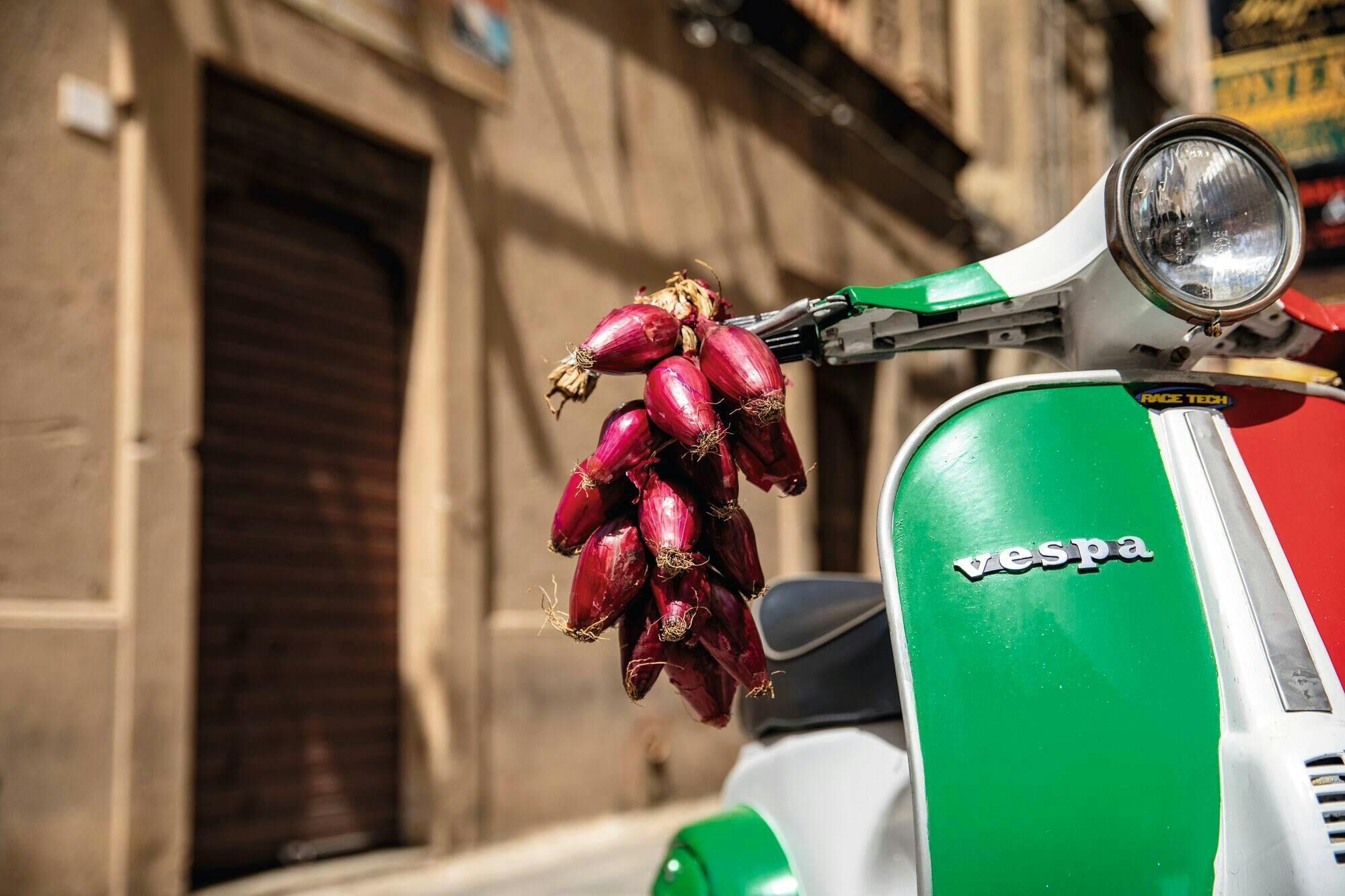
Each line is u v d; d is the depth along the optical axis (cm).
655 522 156
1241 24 1572
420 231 626
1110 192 168
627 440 158
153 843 450
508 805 622
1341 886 135
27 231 439
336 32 570
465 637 609
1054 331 193
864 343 194
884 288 183
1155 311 174
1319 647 155
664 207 797
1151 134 167
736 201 878
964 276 185
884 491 167
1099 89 1627
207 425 516
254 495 537
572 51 730
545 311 688
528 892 507
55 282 446
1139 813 147
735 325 179
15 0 443
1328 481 172
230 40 516
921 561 163
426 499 610
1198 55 1997
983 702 154
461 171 640
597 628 161
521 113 686
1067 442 169
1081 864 146
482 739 613
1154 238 168
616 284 746
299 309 569
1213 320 169
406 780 595
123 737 444
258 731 528
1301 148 1491
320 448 575
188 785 467
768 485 174
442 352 617
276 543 546
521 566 655
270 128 545
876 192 1087
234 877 507
